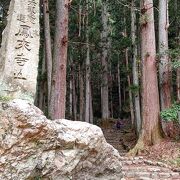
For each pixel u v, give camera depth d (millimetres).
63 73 11141
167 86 14719
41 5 18922
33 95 7883
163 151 12664
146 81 13789
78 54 24266
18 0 8023
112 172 8000
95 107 33688
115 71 34594
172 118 13039
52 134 6770
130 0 20328
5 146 6102
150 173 10547
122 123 26156
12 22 7855
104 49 25891
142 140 13453
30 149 6434
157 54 14086
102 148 7715
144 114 13680
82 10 21938
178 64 13289
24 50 7898
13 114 6305
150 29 13922
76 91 30344
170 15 20484
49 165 6703
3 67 7711
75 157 7141
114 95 35562
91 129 7602
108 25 23266
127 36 21641
